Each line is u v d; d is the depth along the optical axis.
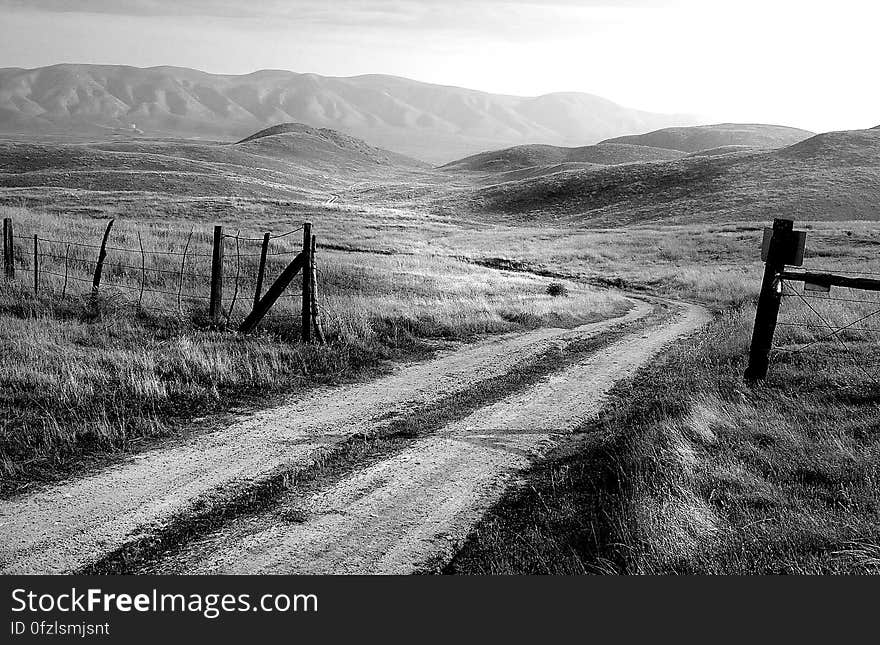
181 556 5.98
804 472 6.84
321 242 47.78
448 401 11.01
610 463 7.80
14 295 15.34
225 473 7.70
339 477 7.76
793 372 10.39
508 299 24.30
